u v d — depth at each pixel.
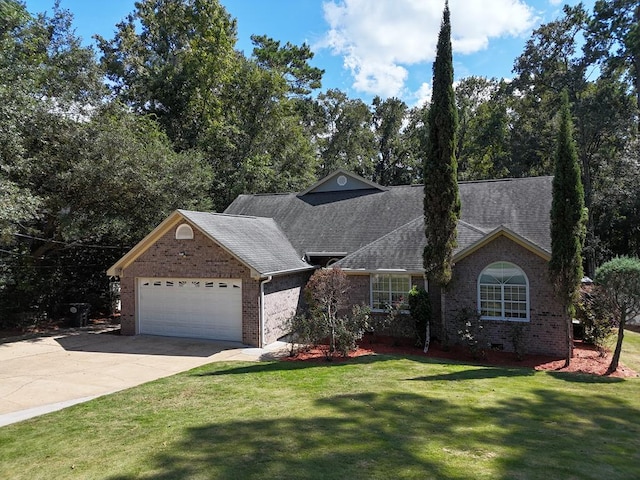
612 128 31.55
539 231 16.36
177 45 37.31
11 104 15.70
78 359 13.66
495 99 42.91
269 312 15.89
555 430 7.18
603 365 12.49
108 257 24.08
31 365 12.95
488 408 8.34
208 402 9.00
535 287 13.78
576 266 12.41
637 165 28.47
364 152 52.53
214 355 14.05
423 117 47.78
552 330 13.55
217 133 33.34
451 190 14.02
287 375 11.20
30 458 6.45
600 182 33.72
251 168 32.84
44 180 18.89
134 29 37.41
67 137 18.66
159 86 34.66
